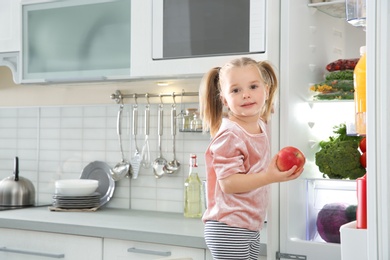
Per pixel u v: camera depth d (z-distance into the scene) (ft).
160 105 11.09
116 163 11.53
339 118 9.33
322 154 8.17
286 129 8.00
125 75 9.97
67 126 12.05
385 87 4.94
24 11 10.96
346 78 8.35
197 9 9.22
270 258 7.87
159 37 9.54
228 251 7.17
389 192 4.93
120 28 10.04
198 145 10.73
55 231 9.53
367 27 4.99
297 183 8.13
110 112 11.58
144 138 11.27
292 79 8.10
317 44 8.84
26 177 12.53
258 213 7.26
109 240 9.15
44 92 12.36
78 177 11.91
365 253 5.55
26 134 12.55
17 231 9.98
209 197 7.41
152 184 11.19
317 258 7.71
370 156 4.96
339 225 7.78
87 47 10.37
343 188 7.88
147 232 8.76
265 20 8.65
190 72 9.27
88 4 10.33
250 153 7.17
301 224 8.21
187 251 8.51
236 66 7.14
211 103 7.79
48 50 10.75
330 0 8.63
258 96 7.13
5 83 12.80
